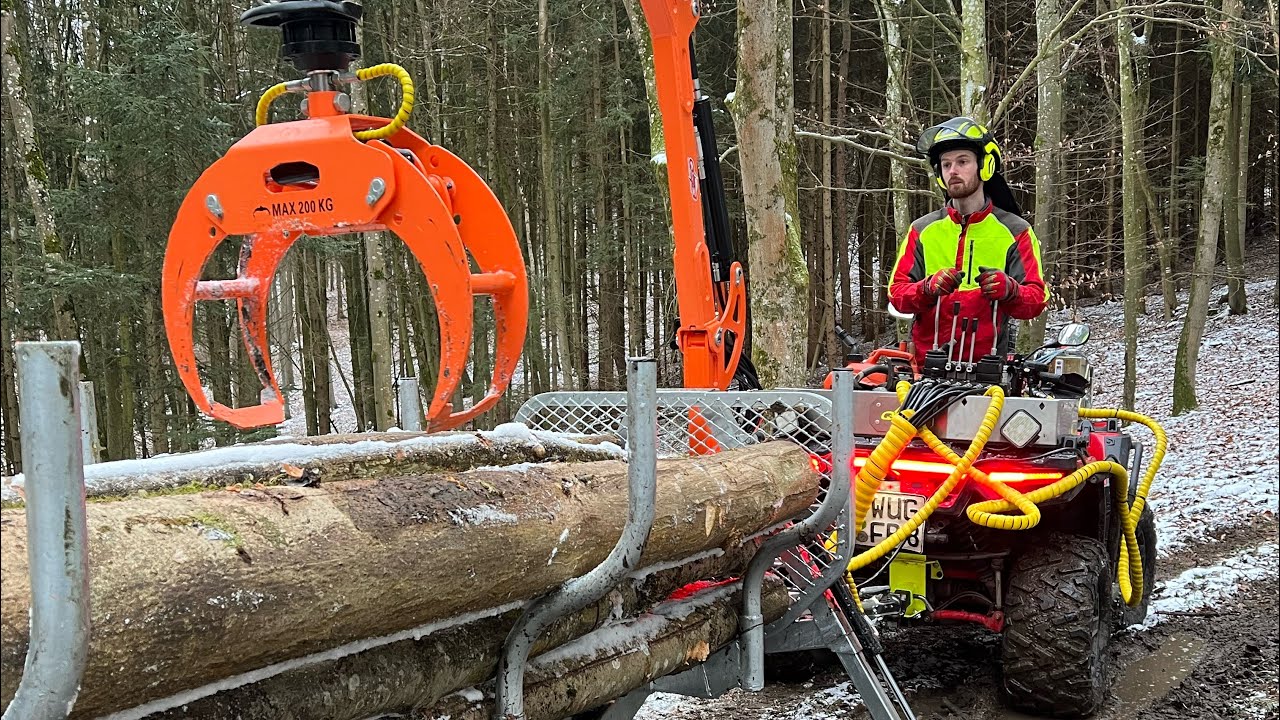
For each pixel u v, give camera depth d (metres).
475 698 1.90
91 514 1.28
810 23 19.02
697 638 2.62
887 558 3.96
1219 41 13.77
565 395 3.41
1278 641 4.93
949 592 4.18
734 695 4.20
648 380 1.89
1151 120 24.27
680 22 3.85
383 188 2.13
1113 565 4.45
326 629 1.45
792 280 6.31
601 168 19.14
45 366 1.07
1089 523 4.30
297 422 25.92
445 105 17.12
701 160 4.14
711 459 2.68
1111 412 4.89
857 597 3.66
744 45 6.05
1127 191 13.48
